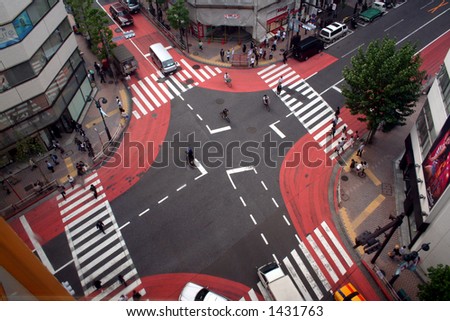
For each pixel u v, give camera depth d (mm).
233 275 23750
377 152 31156
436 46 42312
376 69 27125
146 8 50562
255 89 37656
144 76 39562
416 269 23453
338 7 49688
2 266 4691
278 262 24344
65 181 29469
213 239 25547
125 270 24172
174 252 24922
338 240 25438
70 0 38062
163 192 28484
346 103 29375
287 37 44469
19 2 24406
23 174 29891
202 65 40844
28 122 28828
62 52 30781
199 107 35719
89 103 36312
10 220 27047
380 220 26469
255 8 39406
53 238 26000
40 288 5254
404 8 49250
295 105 35781
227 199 27891
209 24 41719
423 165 24219
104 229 26359
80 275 24000
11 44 24719
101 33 35406
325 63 40812
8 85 26078
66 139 32719
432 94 25359
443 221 20484
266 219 26656
